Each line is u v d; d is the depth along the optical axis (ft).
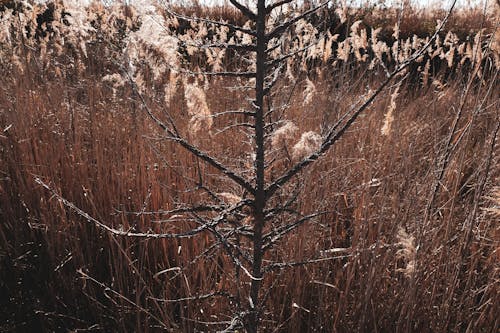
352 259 7.41
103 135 10.05
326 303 7.36
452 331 6.86
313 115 9.27
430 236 7.52
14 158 9.99
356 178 9.64
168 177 8.43
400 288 7.14
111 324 8.03
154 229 8.51
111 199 8.70
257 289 4.99
